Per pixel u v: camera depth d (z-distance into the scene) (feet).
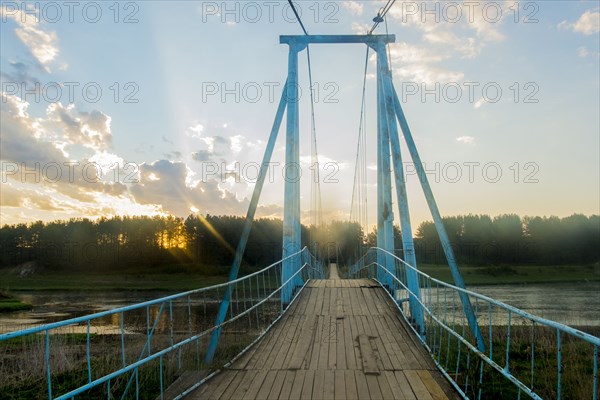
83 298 138.10
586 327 50.01
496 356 25.75
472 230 229.66
